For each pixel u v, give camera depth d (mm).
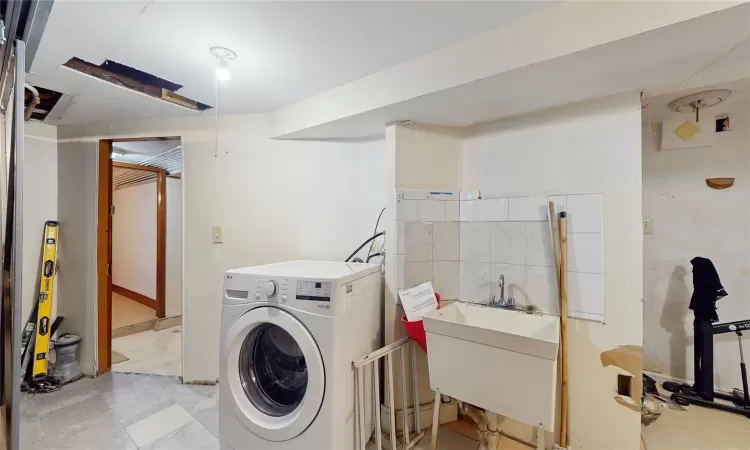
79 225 2639
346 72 1753
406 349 1993
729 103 2225
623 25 1120
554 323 1680
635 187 1579
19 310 1084
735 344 2318
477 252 2043
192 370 2459
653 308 2604
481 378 1469
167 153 3303
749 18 1010
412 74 1611
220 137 2459
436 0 1179
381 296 2012
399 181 1994
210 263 2457
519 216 1892
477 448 1741
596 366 1662
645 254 2625
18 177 1083
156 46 1480
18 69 1072
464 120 1979
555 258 1731
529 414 1356
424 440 1878
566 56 1233
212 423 1975
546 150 1817
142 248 4625
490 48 1381
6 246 1111
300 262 2125
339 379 1434
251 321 1528
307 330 1431
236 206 2457
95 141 2602
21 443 1778
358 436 1593
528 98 1640
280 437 1466
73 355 2539
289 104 2234
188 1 1169
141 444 1785
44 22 1271
